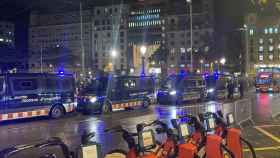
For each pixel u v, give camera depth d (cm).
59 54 13800
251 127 1588
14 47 14875
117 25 14675
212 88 3638
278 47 13362
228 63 13850
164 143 640
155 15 14362
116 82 2609
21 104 2042
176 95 3133
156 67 12662
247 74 12681
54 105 2228
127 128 1669
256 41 13575
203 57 12875
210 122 752
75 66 13625
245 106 1769
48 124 1909
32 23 16600
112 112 2536
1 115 1938
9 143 1321
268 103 3116
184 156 613
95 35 14975
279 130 1493
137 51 10525
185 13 13538
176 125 662
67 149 515
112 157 714
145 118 2083
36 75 2145
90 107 2383
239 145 761
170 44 13575
